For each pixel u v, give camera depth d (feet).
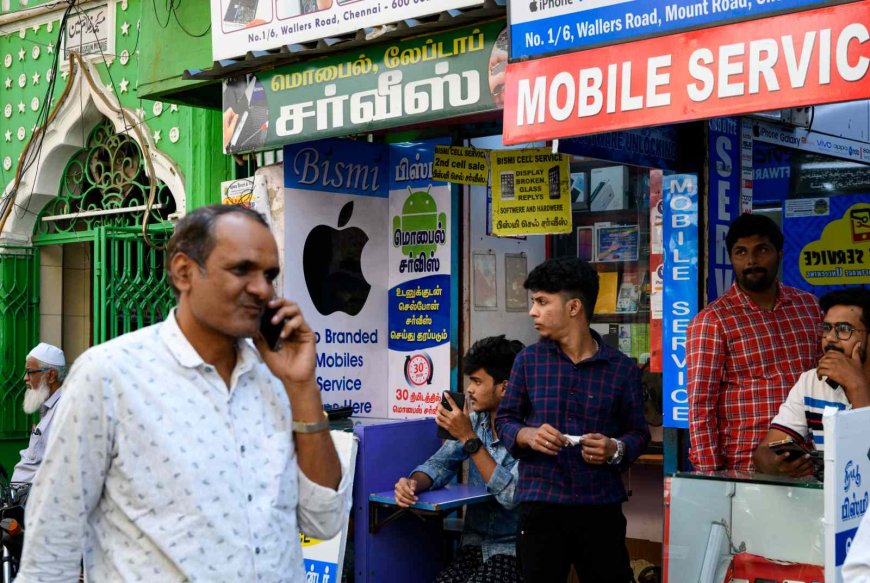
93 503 7.68
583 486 13.69
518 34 13.79
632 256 19.93
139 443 7.59
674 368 16.48
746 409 14.97
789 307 15.26
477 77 15.79
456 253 20.13
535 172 18.19
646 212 19.76
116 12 27.84
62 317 31.60
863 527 7.98
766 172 21.98
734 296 15.31
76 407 7.50
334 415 18.86
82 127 29.27
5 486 20.15
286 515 8.14
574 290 14.11
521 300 21.27
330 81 17.80
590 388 14.01
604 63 12.91
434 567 18.44
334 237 20.22
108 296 27.58
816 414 13.47
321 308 19.99
